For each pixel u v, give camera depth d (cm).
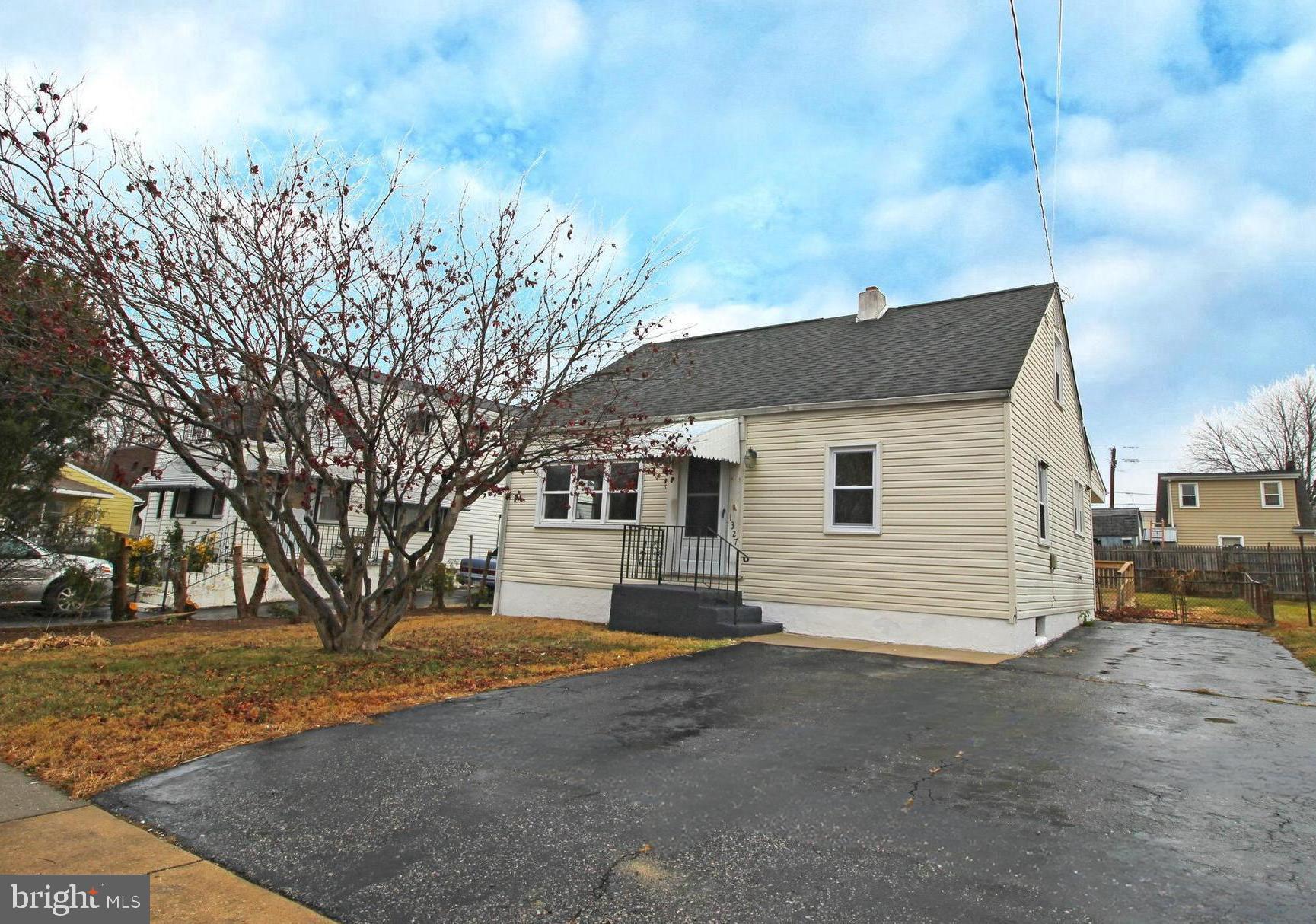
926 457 1093
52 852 327
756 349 1532
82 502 1500
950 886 297
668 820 366
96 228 685
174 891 294
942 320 1364
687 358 1554
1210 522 3703
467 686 689
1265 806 392
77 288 690
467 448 867
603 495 1393
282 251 752
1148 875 308
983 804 392
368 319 786
